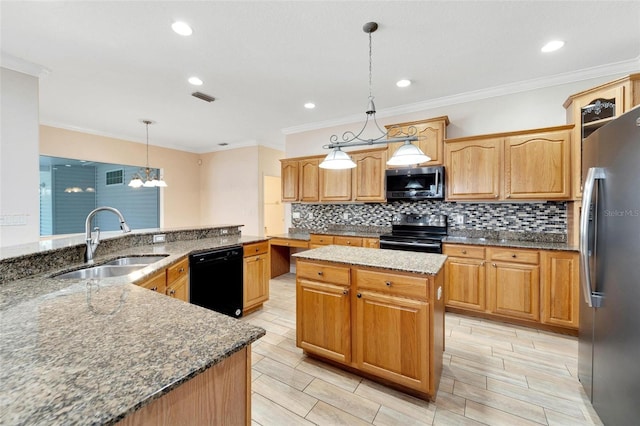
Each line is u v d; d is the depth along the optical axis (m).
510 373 2.09
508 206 3.32
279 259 4.91
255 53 2.53
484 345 2.50
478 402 1.79
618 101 2.38
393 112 3.98
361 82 3.14
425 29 2.20
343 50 2.49
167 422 0.71
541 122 3.15
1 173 2.53
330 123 4.56
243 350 0.91
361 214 4.34
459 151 3.29
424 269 1.76
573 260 2.59
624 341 1.36
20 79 2.64
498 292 2.89
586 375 1.78
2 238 2.54
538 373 2.09
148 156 5.85
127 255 2.29
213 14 2.01
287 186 4.68
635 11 1.98
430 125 3.46
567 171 2.77
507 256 2.85
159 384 0.64
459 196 3.30
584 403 1.77
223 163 6.52
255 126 4.83
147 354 0.77
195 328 0.93
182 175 6.50
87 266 1.90
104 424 0.53
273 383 1.98
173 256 2.27
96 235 2.15
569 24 2.13
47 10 1.94
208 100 3.63
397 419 1.65
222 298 2.83
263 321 3.02
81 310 1.08
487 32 2.23
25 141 2.67
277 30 2.20
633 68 2.72
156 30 2.19
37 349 0.78
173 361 0.73
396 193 3.62
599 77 2.87
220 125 4.77
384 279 1.87
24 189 2.66
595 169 1.56
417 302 1.76
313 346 2.18
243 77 3.00
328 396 1.85
